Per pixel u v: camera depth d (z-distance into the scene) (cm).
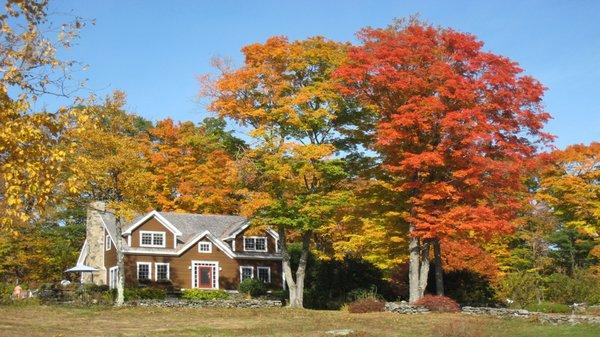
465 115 3022
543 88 3231
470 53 3303
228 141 4075
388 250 3959
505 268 5406
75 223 6556
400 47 3297
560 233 6091
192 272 5009
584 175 5444
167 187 6053
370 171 3703
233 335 2395
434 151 3177
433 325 2697
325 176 3847
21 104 1276
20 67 1294
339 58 3788
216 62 3872
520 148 3206
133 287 4672
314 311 3434
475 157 3047
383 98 3400
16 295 3928
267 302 3809
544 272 5500
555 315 2858
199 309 3475
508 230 3100
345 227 4238
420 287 3466
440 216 3177
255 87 3844
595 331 2394
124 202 3625
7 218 1270
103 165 3428
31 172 1244
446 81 3134
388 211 3594
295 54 3766
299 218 3734
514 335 2373
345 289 4241
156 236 4975
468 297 4016
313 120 3725
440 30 3384
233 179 3862
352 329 2580
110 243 5122
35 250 5062
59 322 2709
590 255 5888
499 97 3206
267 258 5212
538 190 5678
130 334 2356
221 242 5122
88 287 4488
